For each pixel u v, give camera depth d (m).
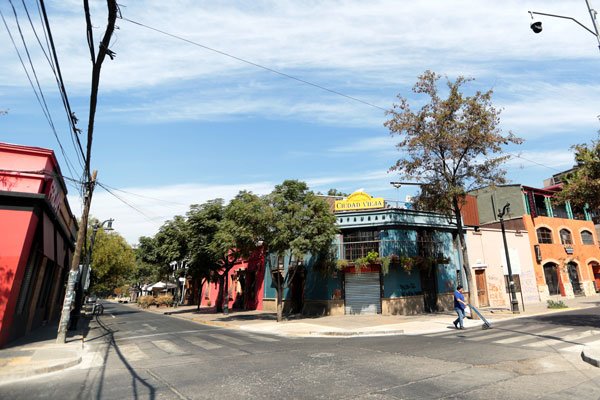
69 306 13.30
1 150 12.32
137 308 49.16
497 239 27.23
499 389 6.23
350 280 22.50
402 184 19.12
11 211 11.92
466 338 12.10
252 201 20.22
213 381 7.16
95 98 8.76
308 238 19.72
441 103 18.17
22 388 7.12
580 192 13.01
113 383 7.31
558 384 6.52
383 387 6.43
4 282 11.49
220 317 25.16
